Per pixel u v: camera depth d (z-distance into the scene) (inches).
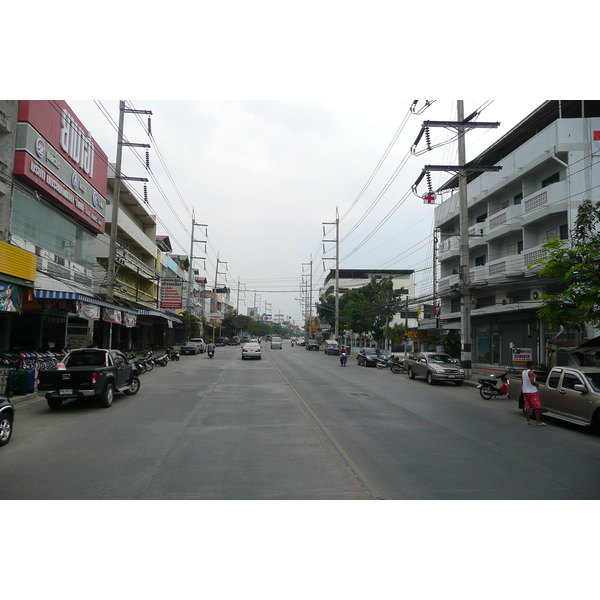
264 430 418.0
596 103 922.1
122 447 349.7
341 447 354.0
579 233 554.3
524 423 494.6
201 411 523.5
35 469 290.2
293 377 981.8
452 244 1412.4
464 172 911.0
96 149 1055.0
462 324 937.5
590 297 491.2
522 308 988.6
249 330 5275.6
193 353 2004.2
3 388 607.5
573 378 462.6
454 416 526.3
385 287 1862.7
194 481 265.4
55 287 853.8
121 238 1499.8
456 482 271.1
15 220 733.3
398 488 257.3
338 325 2583.7
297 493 246.2
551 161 920.3
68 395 515.2
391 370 1210.0
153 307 1847.9
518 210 1027.9
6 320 791.1
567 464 321.1
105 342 1306.6
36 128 764.6
